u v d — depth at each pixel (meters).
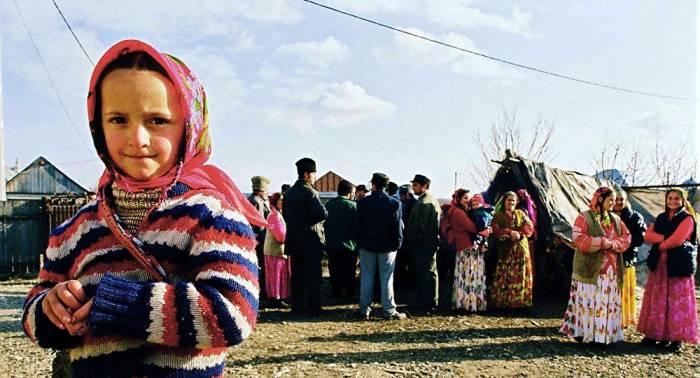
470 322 6.66
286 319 6.77
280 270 7.57
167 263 1.09
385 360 4.96
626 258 6.51
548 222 8.00
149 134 1.08
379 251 6.75
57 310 1.02
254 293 1.10
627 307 6.52
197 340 1.01
